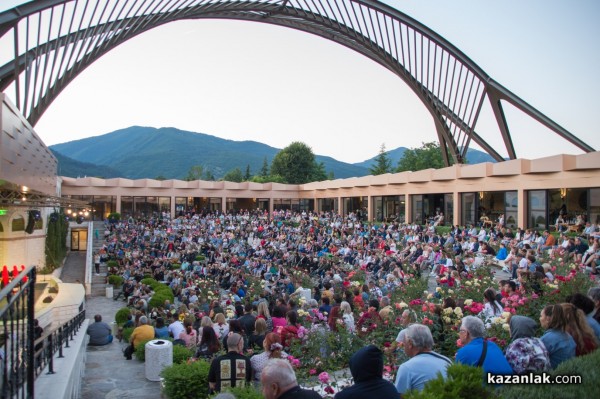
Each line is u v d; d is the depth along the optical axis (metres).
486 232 26.30
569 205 26.77
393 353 6.47
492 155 51.34
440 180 36.81
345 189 51.78
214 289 21.00
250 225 42.88
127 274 27.78
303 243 31.59
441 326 7.25
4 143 14.14
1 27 24.19
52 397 5.20
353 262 24.42
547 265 12.12
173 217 56.31
